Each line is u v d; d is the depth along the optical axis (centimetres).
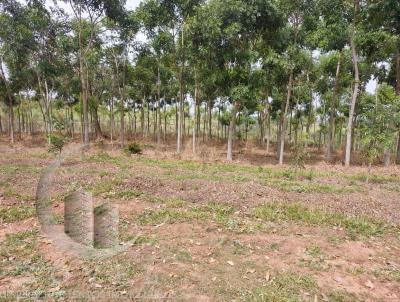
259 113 2744
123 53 1989
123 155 1366
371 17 1324
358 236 504
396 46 1423
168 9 1547
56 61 1819
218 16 1371
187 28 1414
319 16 1482
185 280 355
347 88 1927
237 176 941
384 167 1398
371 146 1042
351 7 1362
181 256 410
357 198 724
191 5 1489
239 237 480
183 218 546
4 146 1878
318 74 1905
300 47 1595
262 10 1348
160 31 1653
